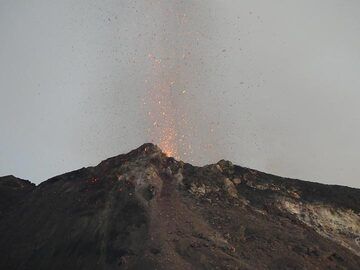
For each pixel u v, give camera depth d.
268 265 40.91
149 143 55.62
